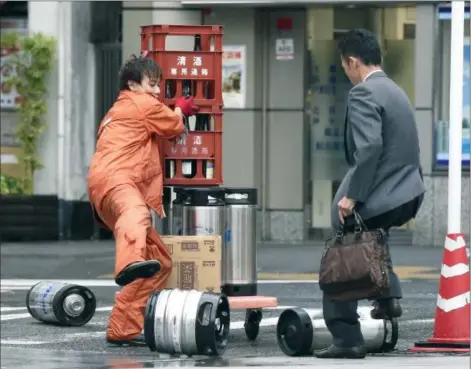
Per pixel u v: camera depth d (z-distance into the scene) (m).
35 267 22.48
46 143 26.84
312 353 12.23
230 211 13.94
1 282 20.44
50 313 15.41
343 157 26.00
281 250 24.55
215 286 13.52
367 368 10.84
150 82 13.49
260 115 26.08
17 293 19.16
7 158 26.92
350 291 10.81
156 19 25.67
